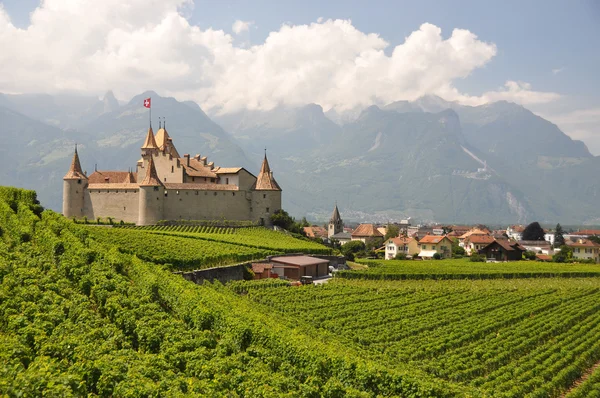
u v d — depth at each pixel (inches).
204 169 5605.3
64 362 1205.7
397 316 2534.5
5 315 1409.9
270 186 5418.3
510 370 1887.3
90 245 2514.8
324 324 2305.6
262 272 3528.5
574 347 2218.3
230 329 1743.4
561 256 6235.2
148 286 2032.5
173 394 1101.7
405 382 1533.0
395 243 6875.0
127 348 1421.0
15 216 2733.8
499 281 4008.4
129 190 4800.7
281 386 1347.2
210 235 4296.3
